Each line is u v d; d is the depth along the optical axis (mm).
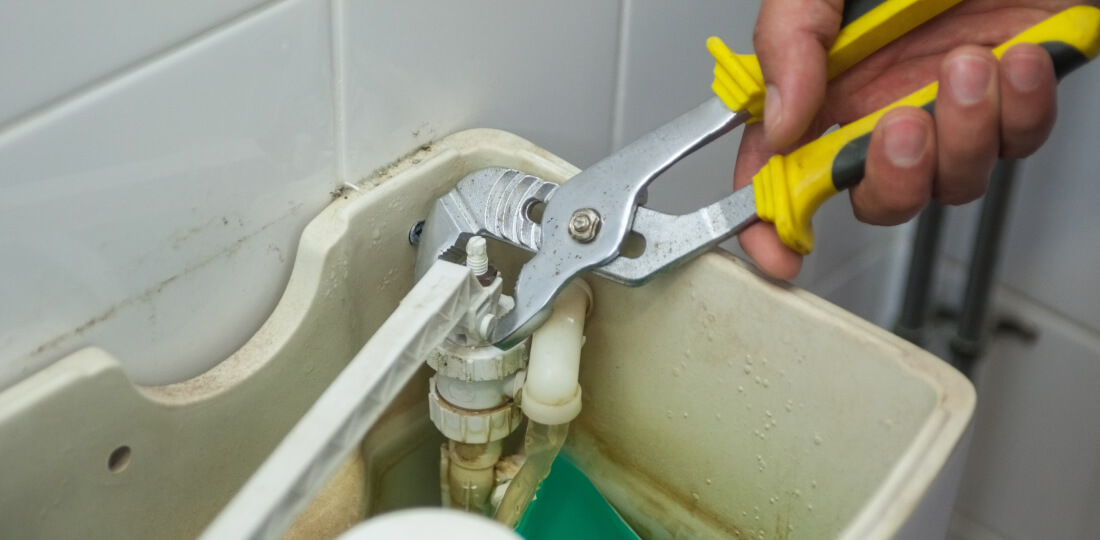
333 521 465
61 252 359
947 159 386
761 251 412
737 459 462
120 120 356
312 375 461
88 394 361
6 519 349
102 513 383
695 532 497
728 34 651
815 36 406
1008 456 854
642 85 608
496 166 501
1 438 338
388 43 446
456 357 434
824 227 786
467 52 487
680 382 469
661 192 660
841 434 413
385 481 515
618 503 521
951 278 832
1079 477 812
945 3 413
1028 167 730
